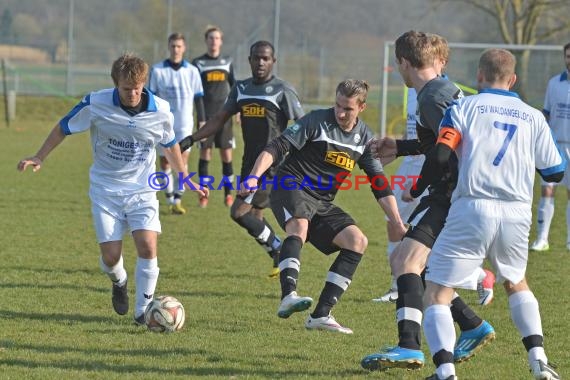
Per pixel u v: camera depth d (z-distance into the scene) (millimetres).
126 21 85125
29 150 50281
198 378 11656
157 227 14695
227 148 31453
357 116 15258
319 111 15047
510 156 11125
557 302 18031
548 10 76438
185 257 22453
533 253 24312
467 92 50562
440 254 11234
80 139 59719
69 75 77250
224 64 32469
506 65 11617
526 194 11180
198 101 31219
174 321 14438
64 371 11797
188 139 20391
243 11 86062
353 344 14055
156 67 31062
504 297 18562
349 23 95812
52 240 24312
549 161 11344
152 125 14438
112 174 14664
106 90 14453
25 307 16172
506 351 14062
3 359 12398
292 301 13648
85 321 15188
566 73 24234
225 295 18062
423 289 12070
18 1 88500
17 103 72438
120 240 14719
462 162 11195
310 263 22078
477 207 11016
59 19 86625
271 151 14547
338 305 17375
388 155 14156
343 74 79875
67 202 32156
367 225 29094
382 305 17469
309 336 14539
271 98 20562
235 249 23781
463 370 12750
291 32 87438
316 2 94250
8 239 24281
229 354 13125
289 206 14891
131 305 16672
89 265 20859
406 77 13164
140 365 12273
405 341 11703
